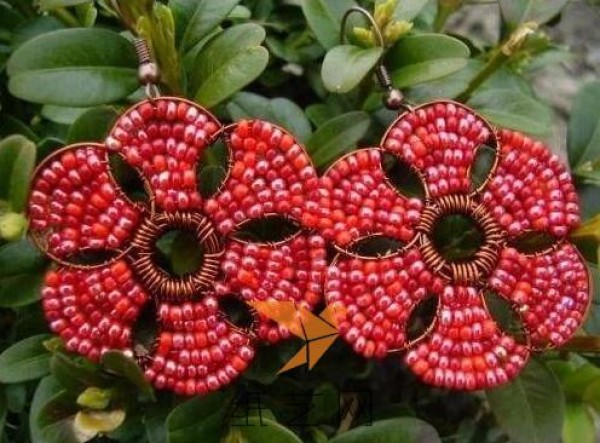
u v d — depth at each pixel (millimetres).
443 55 196
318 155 199
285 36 247
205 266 186
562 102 297
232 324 188
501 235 193
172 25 189
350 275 188
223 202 186
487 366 191
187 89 201
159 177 184
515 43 201
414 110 192
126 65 193
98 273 184
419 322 203
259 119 199
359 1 227
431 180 191
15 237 178
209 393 191
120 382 187
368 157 189
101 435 203
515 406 196
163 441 193
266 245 187
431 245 191
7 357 190
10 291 193
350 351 217
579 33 307
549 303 195
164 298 187
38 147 202
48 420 183
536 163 194
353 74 190
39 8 206
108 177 184
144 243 185
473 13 307
